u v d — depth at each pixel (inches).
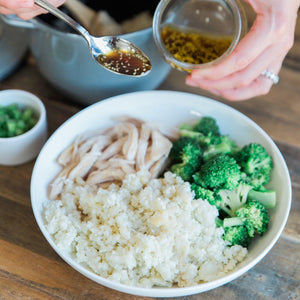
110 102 21.3
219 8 21.4
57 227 18.8
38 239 20.3
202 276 18.4
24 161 22.1
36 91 24.4
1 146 20.9
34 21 20.0
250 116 24.0
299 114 24.1
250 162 20.4
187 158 20.6
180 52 21.7
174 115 22.2
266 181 20.5
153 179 20.1
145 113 22.1
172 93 21.5
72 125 20.9
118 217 18.8
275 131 23.6
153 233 18.9
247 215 19.2
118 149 21.5
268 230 19.3
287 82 24.9
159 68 22.4
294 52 25.7
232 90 22.5
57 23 21.7
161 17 21.1
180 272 18.5
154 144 21.3
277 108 24.2
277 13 20.3
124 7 22.5
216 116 21.8
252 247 19.4
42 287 19.3
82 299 19.1
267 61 21.1
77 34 19.8
